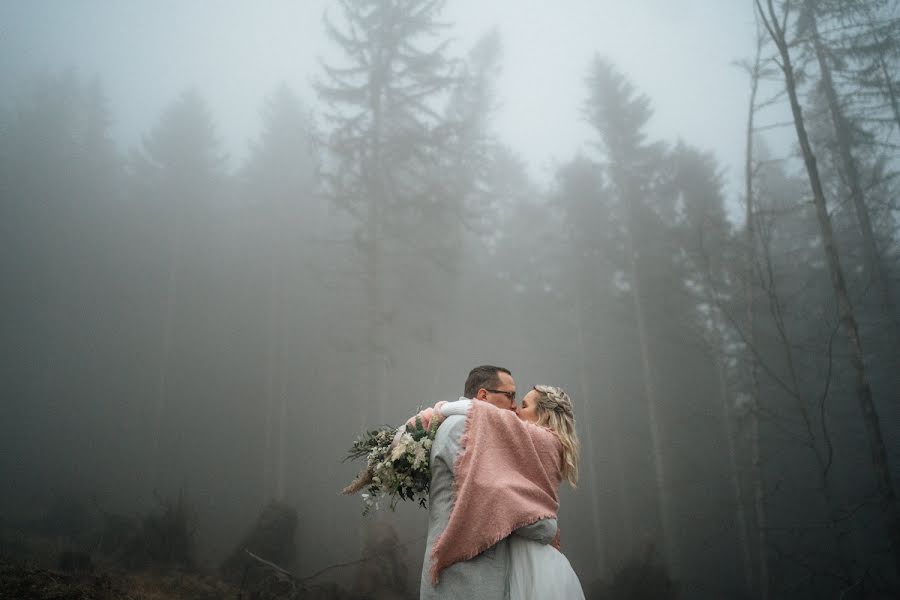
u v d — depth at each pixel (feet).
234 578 49.57
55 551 45.14
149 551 48.08
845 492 81.56
